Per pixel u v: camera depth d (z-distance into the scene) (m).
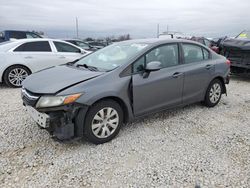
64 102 2.94
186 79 4.28
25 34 14.80
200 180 2.63
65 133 3.02
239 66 8.00
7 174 2.69
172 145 3.39
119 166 2.88
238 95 6.23
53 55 7.27
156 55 3.92
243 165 2.92
